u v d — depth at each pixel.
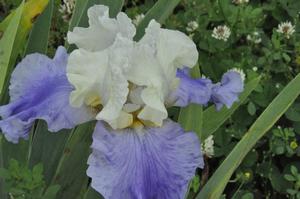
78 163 0.49
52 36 0.78
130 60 0.41
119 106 0.41
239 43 0.87
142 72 0.42
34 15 0.50
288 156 0.74
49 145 0.51
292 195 0.70
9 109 0.43
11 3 0.77
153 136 0.42
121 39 0.41
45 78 0.45
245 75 0.77
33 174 0.48
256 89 0.75
